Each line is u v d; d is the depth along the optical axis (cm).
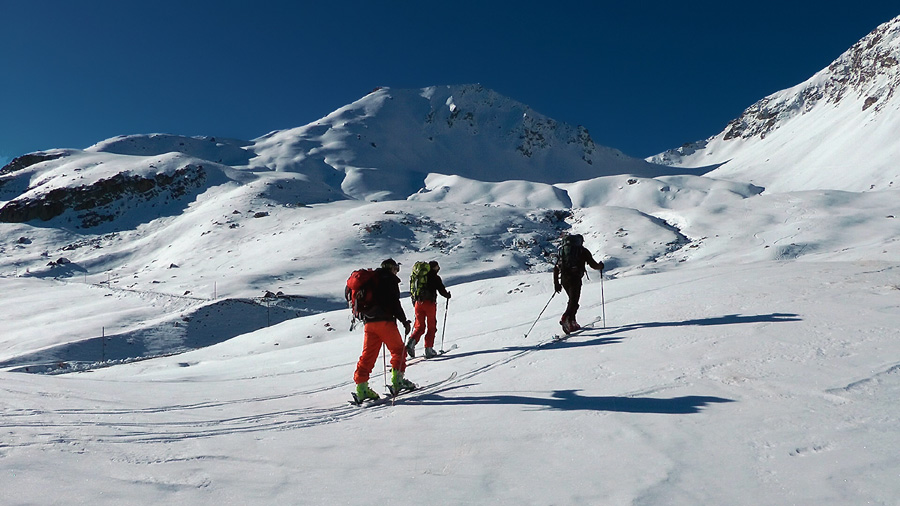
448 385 657
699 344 667
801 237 8188
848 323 689
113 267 11919
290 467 366
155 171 17175
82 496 296
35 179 18775
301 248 10206
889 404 420
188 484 327
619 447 378
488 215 12338
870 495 283
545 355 735
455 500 303
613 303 1111
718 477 318
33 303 7506
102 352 4850
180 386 881
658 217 12056
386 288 639
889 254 3238
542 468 348
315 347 1672
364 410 575
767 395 467
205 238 12094
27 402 570
